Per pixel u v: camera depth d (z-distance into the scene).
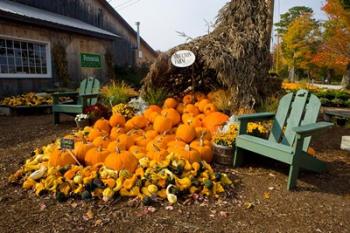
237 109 4.36
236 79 4.31
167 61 5.07
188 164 2.66
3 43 7.84
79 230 1.96
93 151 2.86
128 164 2.62
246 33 4.74
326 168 3.19
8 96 7.83
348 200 2.48
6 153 3.53
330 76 30.77
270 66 4.89
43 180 2.52
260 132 3.40
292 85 11.64
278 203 2.40
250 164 3.31
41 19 8.27
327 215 2.22
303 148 2.96
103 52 12.52
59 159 2.73
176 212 2.21
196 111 4.50
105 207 2.24
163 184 2.42
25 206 2.26
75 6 13.27
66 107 5.18
